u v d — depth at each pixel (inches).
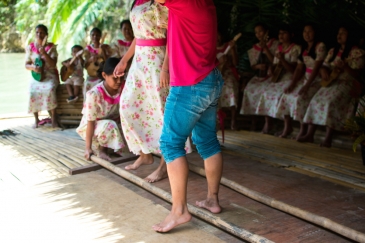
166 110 109.4
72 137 219.8
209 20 105.4
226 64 229.1
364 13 216.4
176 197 108.8
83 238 107.1
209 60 107.3
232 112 231.0
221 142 203.2
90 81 239.3
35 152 189.8
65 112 247.3
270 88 219.5
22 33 637.9
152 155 168.6
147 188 136.7
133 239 106.2
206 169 118.1
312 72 203.8
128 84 140.0
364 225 111.0
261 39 227.9
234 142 203.0
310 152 184.2
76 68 246.8
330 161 170.7
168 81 128.9
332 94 193.6
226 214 118.0
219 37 229.8
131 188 141.9
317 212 119.1
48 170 163.3
